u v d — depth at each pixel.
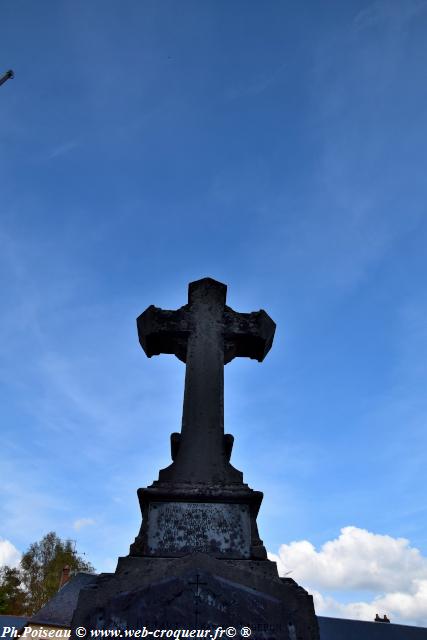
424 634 27.84
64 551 49.19
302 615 3.68
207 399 5.21
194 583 3.62
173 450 4.92
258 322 5.83
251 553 4.07
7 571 49.78
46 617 25.88
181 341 5.73
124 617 3.48
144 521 4.24
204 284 6.07
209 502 4.36
